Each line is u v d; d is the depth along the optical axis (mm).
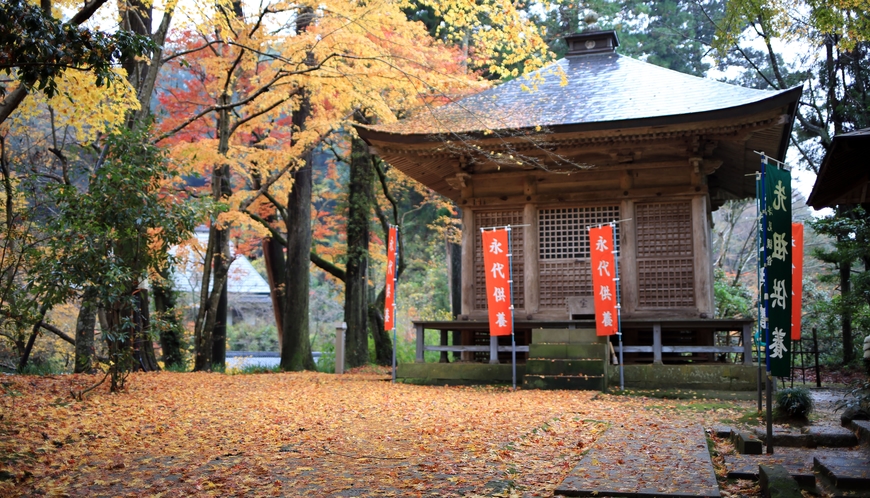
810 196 8516
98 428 8461
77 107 12375
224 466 6656
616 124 14141
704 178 15398
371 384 14945
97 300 11234
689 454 6793
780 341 7023
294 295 22375
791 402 8836
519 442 7750
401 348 27203
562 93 16688
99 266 10414
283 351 22281
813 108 23672
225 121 17594
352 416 9867
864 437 7188
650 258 15586
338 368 19422
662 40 30594
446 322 15461
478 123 15258
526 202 16375
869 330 16688
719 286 23828
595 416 9898
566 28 29500
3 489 5738
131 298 11305
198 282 31141
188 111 21750
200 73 20781
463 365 14977
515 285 16422
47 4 7984
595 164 15875
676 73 16656
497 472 6273
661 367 13672
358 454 7199
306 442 7863
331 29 14883
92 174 12055
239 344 36781
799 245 11961
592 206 16094
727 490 5652
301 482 6035
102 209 10719
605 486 5516
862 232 14570
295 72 14078
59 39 7008
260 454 7219
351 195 24859
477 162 16312
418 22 16438
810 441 7352
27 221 11289
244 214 18422
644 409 10914
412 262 38031
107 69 7488
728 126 13727
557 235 16312
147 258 11781
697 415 10172
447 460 6812
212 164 17875
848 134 6848
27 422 8445
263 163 18984
